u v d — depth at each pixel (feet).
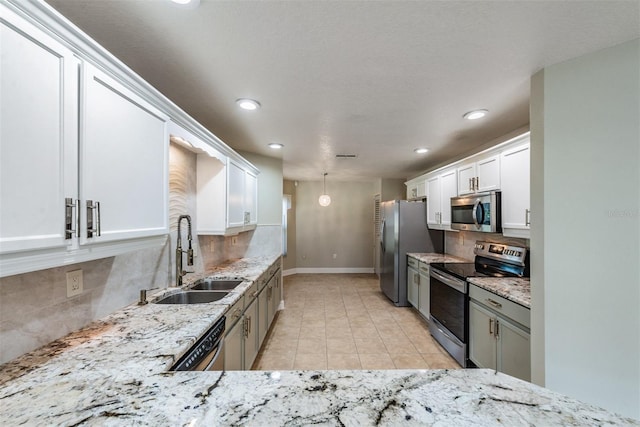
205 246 9.35
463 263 11.05
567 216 5.07
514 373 6.42
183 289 6.97
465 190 10.54
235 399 2.50
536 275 5.45
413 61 5.13
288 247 22.00
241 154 12.29
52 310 3.96
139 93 4.30
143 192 4.44
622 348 4.66
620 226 4.68
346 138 10.19
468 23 4.10
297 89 6.25
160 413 2.34
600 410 2.31
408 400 2.44
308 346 10.02
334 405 2.37
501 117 7.97
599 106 4.81
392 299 14.88
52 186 2.88
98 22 4.08
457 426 2.11
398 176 19.60
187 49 4.77
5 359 3.35
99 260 4.88
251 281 7.86
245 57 5.01
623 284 4.66
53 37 2.87
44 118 2.80
